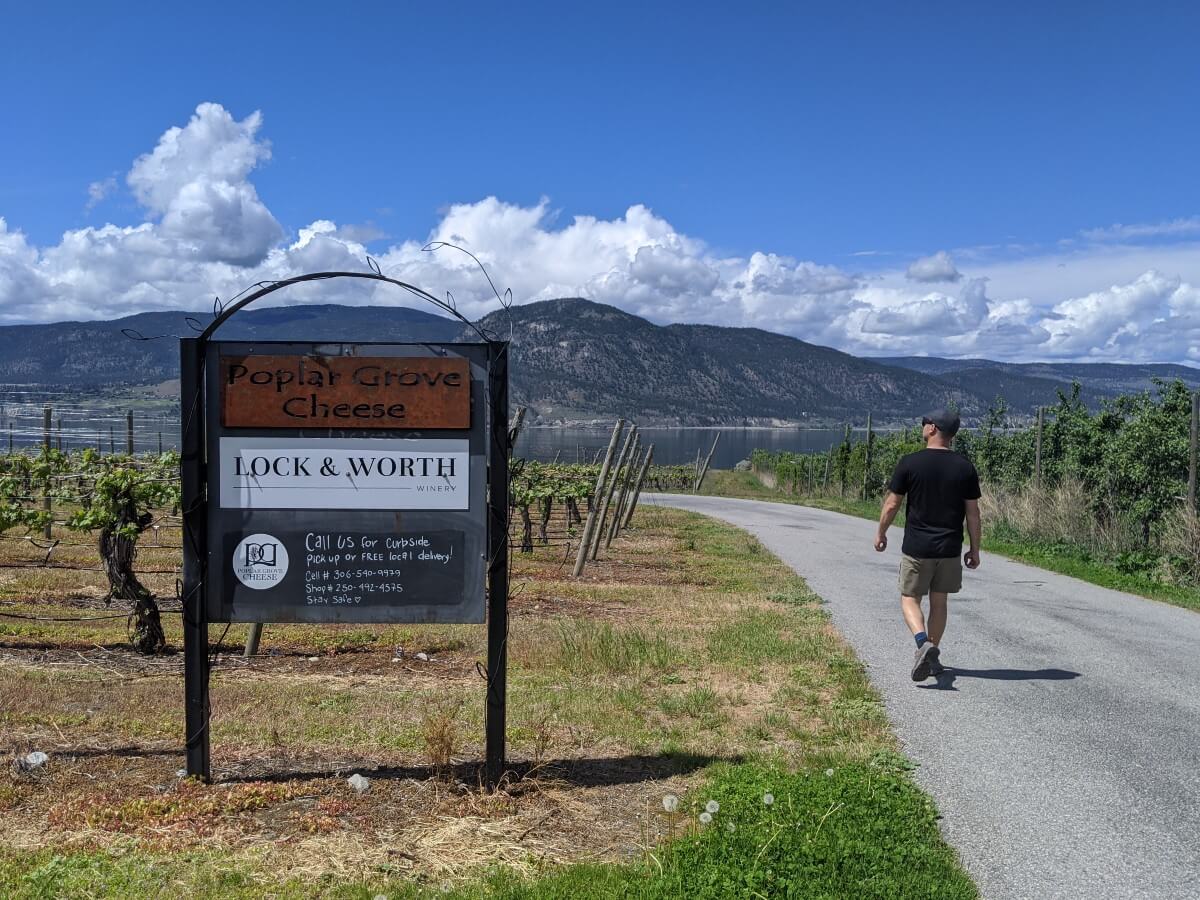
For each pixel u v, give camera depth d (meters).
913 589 7.49
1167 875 4.15
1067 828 4.62
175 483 8.98
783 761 5.49
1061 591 12.79
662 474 49.00
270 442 4.86
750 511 29.52
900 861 4.07
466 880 3.91
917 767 5.46
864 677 7.55
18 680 6.93
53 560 13.44
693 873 3.84
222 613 4.88
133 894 3.67
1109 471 17.33
